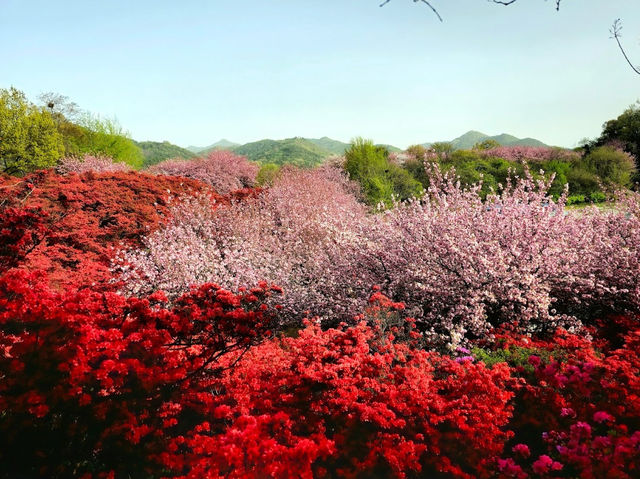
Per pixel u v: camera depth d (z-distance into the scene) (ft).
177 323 18.45
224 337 19.66
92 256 35.06
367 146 94.79
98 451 13.67
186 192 53.31
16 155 76.79
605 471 12.50
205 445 12.94
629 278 27.22
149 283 29.68
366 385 16.61
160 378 16.44
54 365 17.01
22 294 18.53
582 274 28.30
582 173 102.73
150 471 13.20
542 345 23.16
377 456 14.28
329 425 15.83
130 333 17.60
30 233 31.19
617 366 18.34
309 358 18.28
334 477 13.56
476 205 31.63
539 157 137.49
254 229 40.27
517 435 16.14
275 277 31.76
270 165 119.14
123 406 15.80
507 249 27.43
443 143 142.72
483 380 16.88
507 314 26.20
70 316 17.57
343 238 32.35
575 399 17.31
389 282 29.60
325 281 30.66
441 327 25.64
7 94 75.41
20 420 14.47
